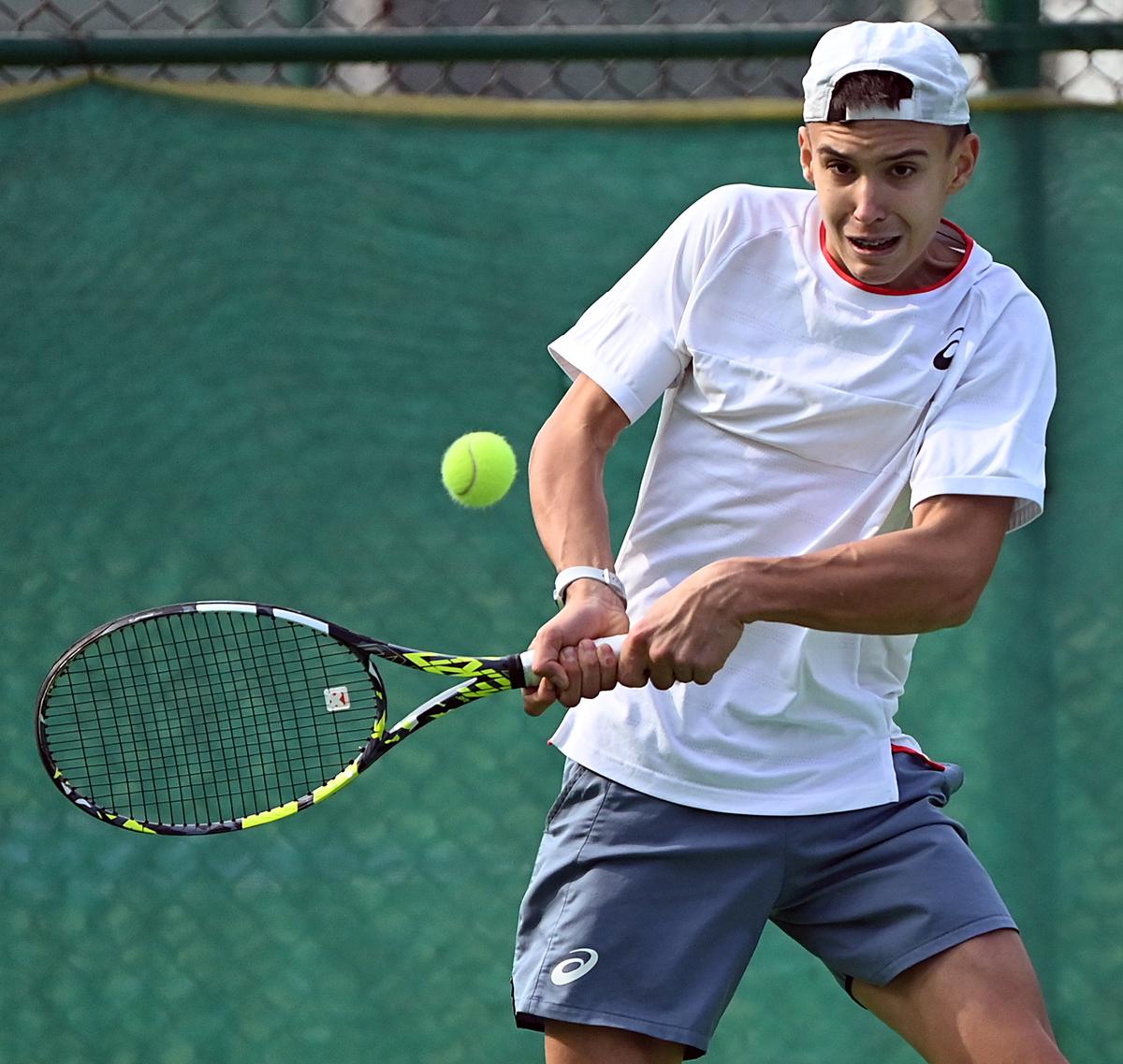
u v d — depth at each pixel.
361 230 12.43
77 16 16.78
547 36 12.04
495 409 12.54
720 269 8.10
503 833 12.57
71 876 12.34
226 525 12.55
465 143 12.37
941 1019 7.87
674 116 12.31
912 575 7.39
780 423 7.98
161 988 12.34
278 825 12.40
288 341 12.50
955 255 7.96
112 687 12.27
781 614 7.39
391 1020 12.38
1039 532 12.16
